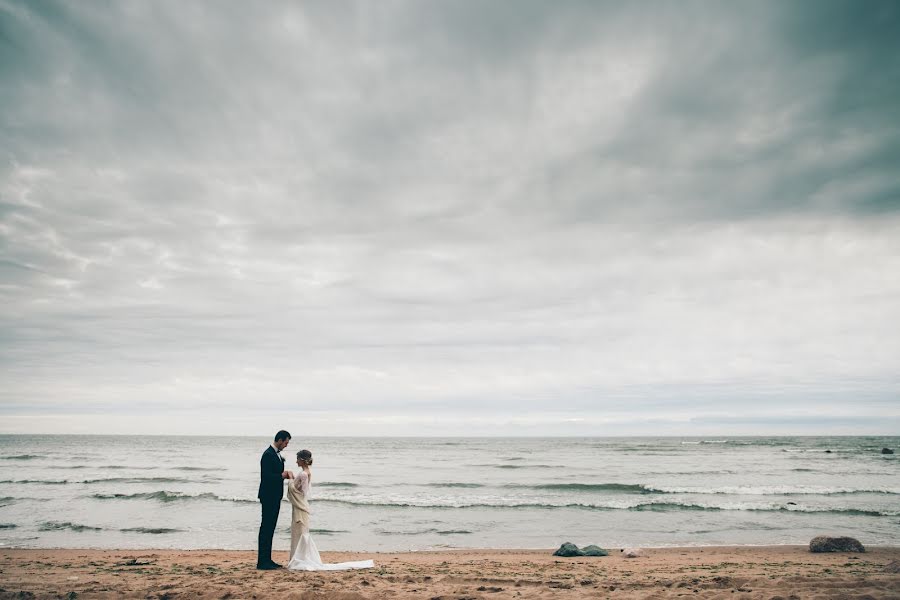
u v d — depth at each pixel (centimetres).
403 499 2342
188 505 2130
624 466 4425
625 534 1612
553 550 1366
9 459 5134
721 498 2420
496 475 3622
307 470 949
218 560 1104
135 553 1272
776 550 1327
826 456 6062
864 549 1266
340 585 728
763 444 10288
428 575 842
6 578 820
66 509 2027
